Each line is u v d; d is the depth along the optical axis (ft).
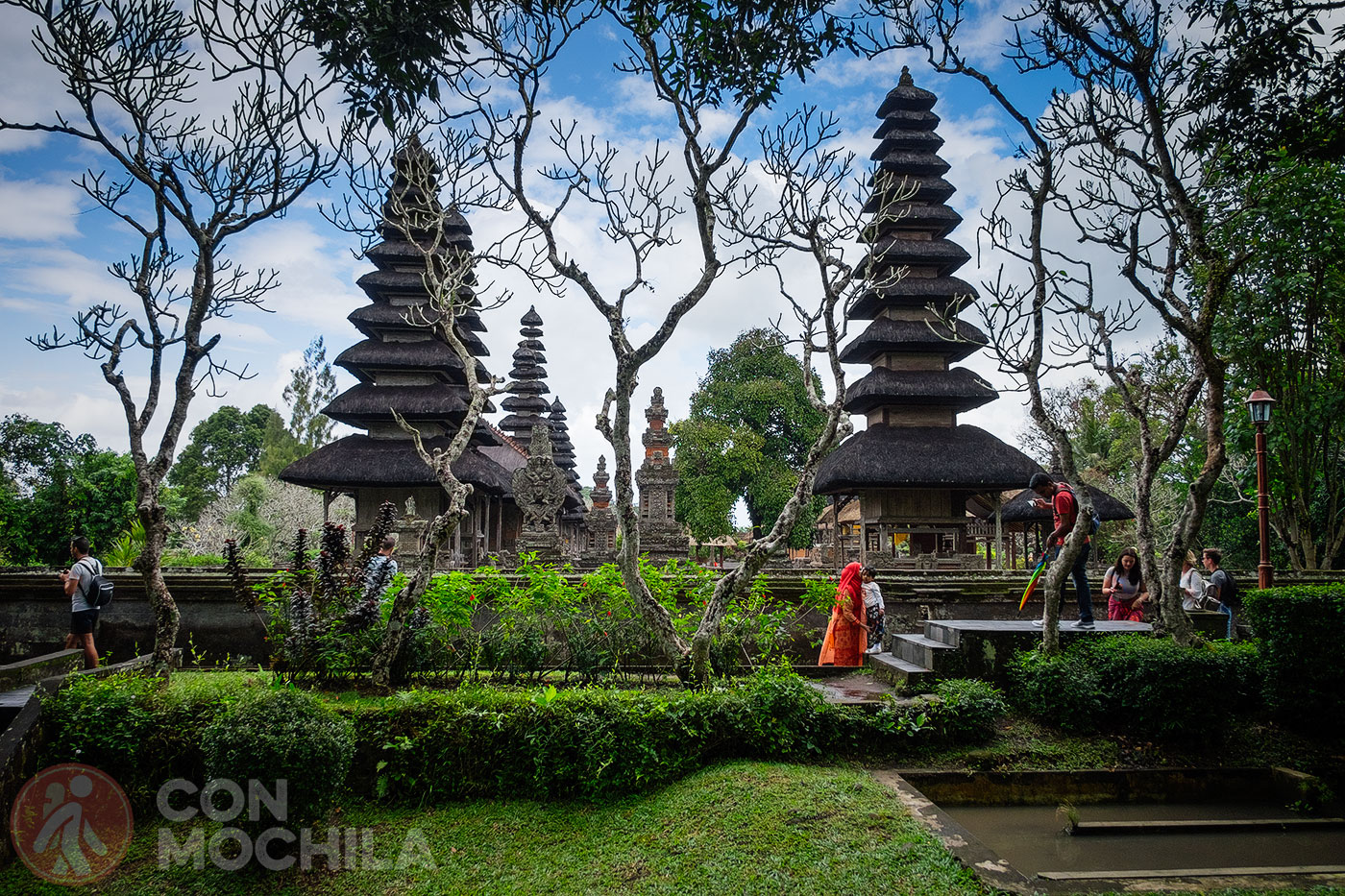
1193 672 26.09
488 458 108.17
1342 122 31.91
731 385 159.33
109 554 73.15
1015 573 49.83
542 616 31.55
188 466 183.01
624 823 20.24
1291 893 16.44
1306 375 62.08
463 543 102.22
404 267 101.09
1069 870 19.57
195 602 38.75
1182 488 93.71
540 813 21.01
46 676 26.89
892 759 25.02
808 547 157.17
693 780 22.17
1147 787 24.84
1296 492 64.54
